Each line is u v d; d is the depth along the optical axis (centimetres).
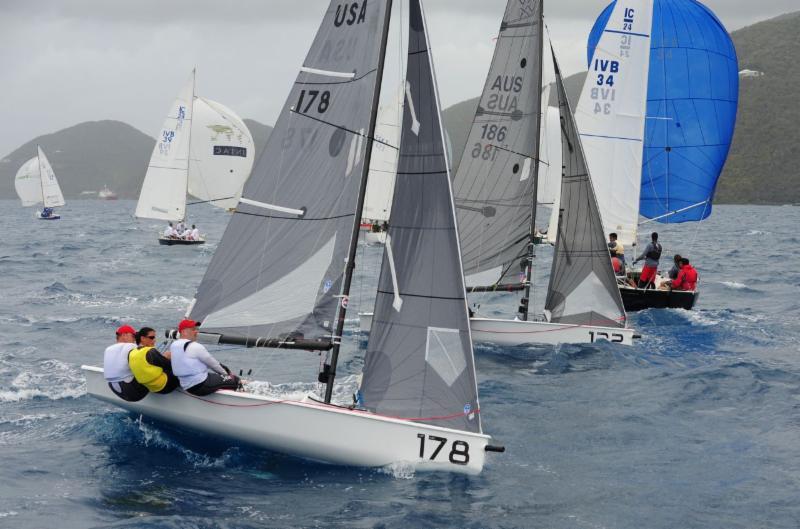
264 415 2173
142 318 4538
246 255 2348
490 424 2581
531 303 5275
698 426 2572
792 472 2170
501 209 3812
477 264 3869
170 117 10631
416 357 2170
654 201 5303
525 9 3709
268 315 2316
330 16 2317
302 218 2305
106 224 18262
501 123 3791
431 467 2127
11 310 4806
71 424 2470
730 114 5156
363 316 3966
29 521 1802
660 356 3541
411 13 2181
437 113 2161
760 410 2733
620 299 3628
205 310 2364
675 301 4584
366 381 2209
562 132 3591
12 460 2180
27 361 3384
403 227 2205
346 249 2256
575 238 3631
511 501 1972
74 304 5088
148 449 2264
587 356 3472
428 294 2172
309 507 1908
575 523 1861
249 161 11331
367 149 2208
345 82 2278
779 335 4041
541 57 3697
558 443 2406
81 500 1923
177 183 10656
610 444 2400
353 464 2148
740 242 12081
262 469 2138
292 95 2345
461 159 3884
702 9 5112
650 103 5203
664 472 2177
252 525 1806
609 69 4553
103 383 2348
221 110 11200
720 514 1916
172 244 10500
